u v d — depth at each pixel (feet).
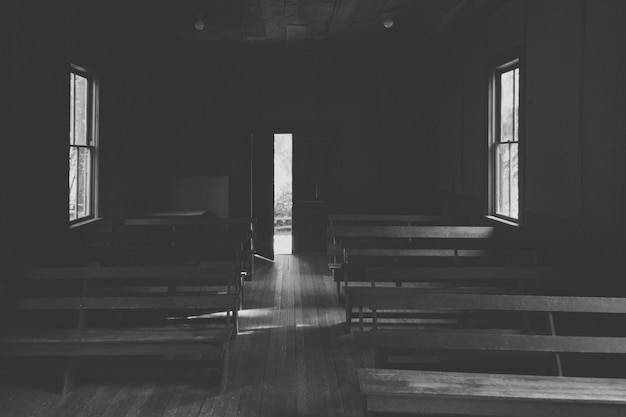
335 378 13.74
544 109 18.88
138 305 13.21
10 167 16.22
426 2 23.56
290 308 20.83
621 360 12.97
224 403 12.26
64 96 20.06
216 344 12.50
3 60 15.85
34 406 12.09
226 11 25.13
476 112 25.66
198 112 34.09
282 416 11.64
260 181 33.96
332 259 25.89
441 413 8.97
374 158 34.45
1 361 14.61
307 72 34.24
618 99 14.33
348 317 17.71
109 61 25.41
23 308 13.17
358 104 34.35
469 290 16.80
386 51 33.94
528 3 20.13
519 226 20.80
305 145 34.73
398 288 17.22
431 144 33.73
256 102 34.22
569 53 17.06
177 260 19.52
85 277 13.89
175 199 33.55
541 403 8.92
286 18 26.50
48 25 18.83
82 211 23.13
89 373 13.98
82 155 22.98
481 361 14.21
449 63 30.14
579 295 14.21
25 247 16.94
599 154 15.29
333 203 34.63
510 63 22.53
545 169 18.79
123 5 23.36
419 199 34.45
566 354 12.84
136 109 30.07
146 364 13.42
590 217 15.78
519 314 16.85
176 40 30.83
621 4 14.21
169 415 11.66
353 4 24.18
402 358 14.97
